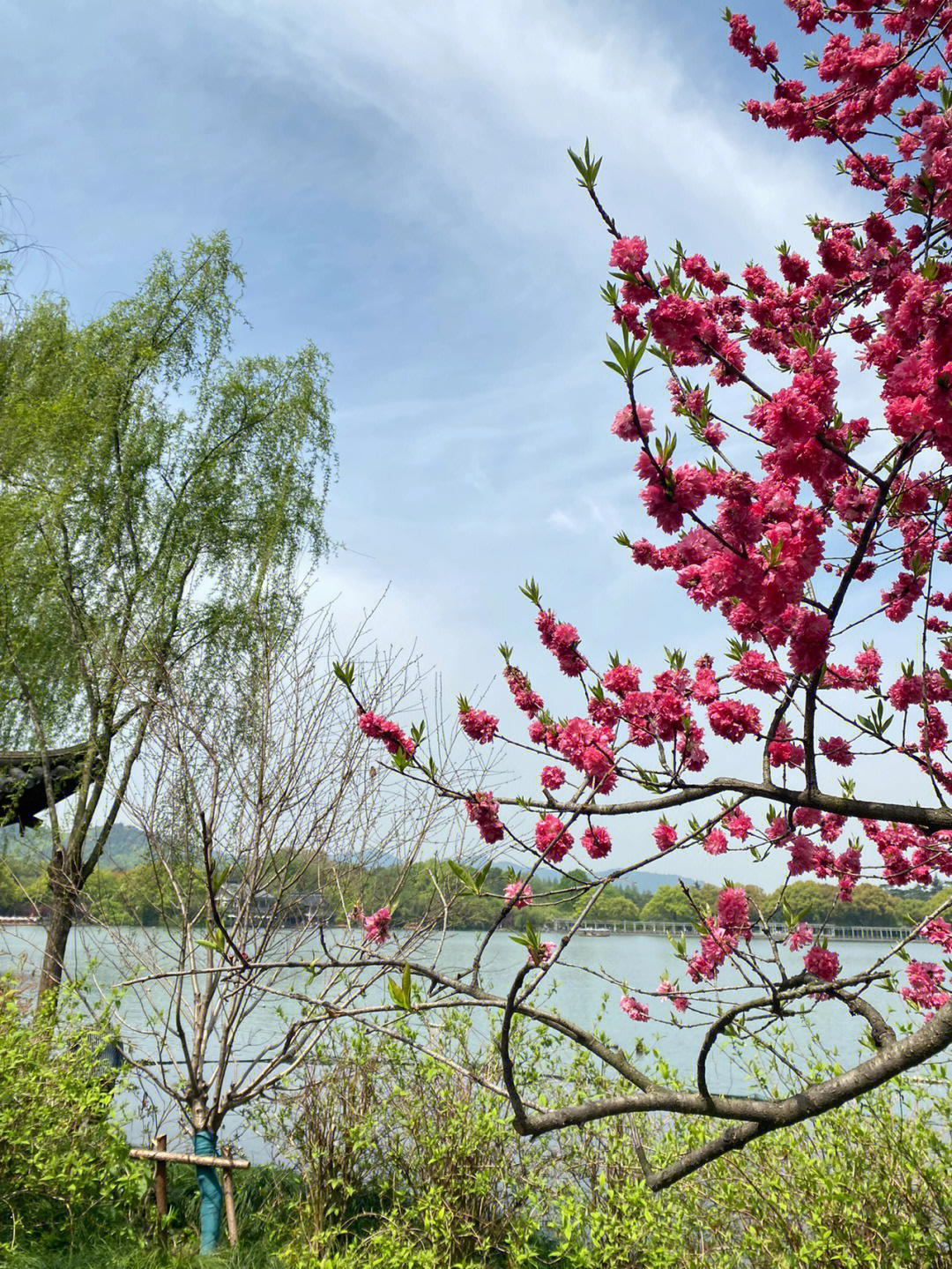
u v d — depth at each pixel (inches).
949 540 141.0
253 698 260.5
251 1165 236.2
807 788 93.7
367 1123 191.6
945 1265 139.2
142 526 462.9
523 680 138.6
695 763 116.5
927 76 151.1
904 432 81.8
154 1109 229.0
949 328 79.8
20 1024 231.1
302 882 242.7
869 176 163.5
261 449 498.3
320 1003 114.4
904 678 130.9
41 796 414.0
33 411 430.0
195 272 502.3
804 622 88.8
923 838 145.9
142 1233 194.7
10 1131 187.0
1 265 459.5
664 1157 174.4
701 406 103.6
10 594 416.5
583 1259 151.0
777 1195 153.3
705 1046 90.0
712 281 150.1
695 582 111.7
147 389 482.0
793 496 88.3
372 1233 174.9
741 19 159.9
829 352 86.3
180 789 245.1
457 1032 198.5
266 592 451.2
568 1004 288.2
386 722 113.0
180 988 204.4
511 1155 189.5
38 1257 174.9
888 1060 82.7
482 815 112.9
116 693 379.6
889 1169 151.1
